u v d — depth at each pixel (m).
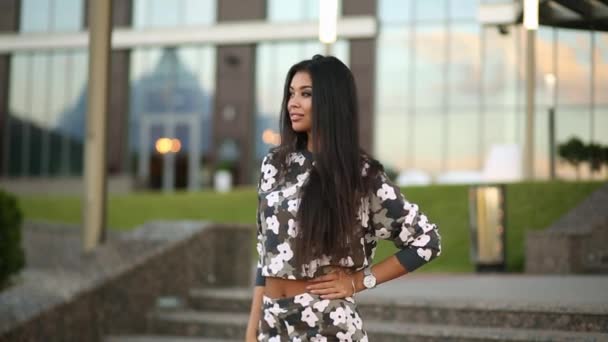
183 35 25.83
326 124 2.82
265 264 2.84
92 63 7.87
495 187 11.44
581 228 11.60
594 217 11.91
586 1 7.29
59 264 7.14
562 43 16.52
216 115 25.95
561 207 12.75
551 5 7.65
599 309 5.25
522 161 18.89
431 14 24.12
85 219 7.68
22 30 27.72
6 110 27.81
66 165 27.23
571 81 17.33
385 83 24.31
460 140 23.62
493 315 5.68
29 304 6.09
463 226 13.46
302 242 2.75
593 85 17.70
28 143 27.62
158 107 26.53
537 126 21.94
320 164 2.80
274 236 2.81
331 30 7.49
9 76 27.94
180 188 26.16
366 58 24.34
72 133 27.23
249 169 25.56
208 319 6.63
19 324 5.80
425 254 2.88
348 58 24.53
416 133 23.97
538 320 5.49
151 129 26.53
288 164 2.96
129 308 6.72
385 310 6.16
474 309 5.76
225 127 25.84
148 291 6.91
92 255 7.18
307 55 25.20
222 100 25.91
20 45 27.23
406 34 24.27
